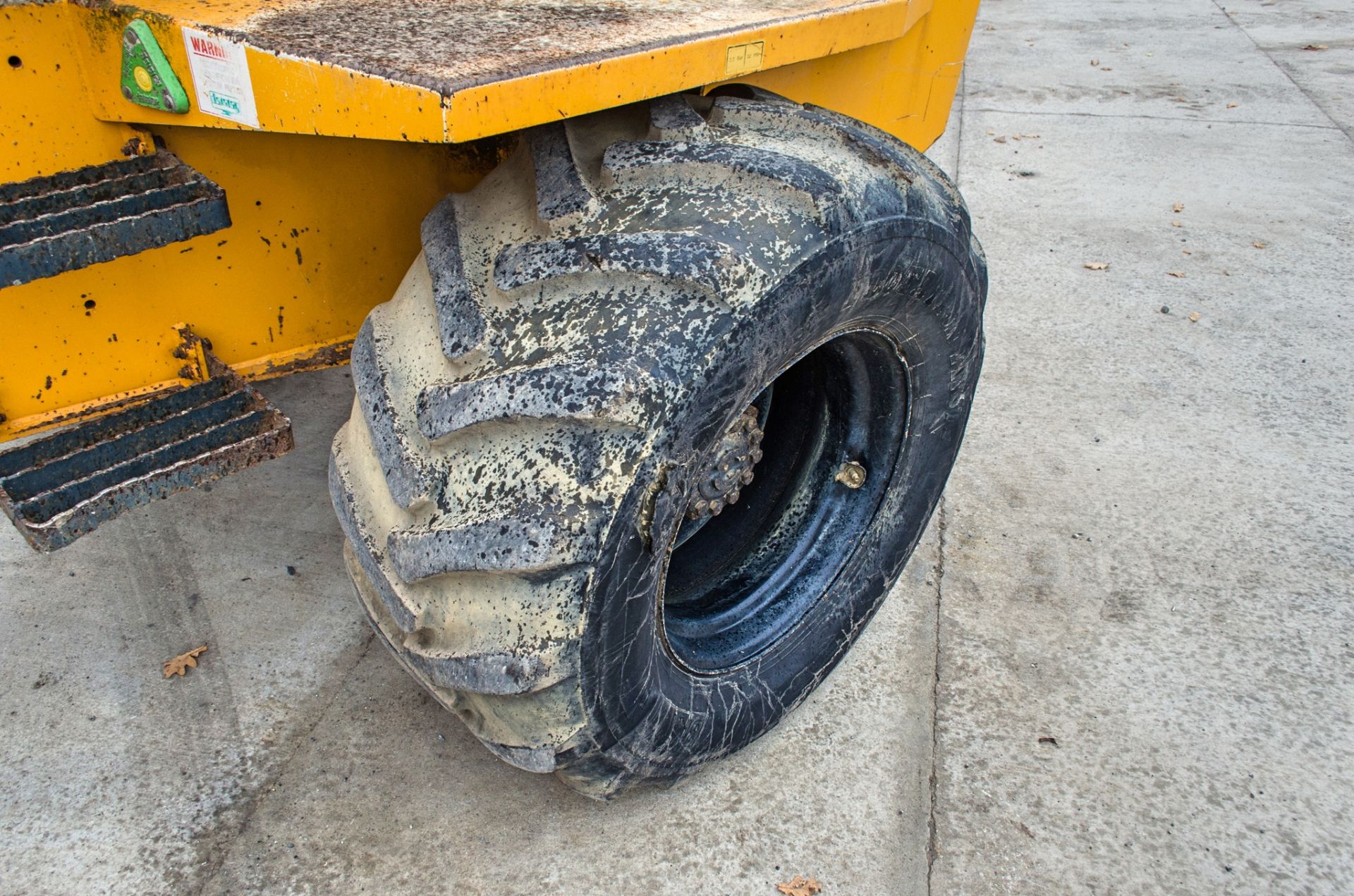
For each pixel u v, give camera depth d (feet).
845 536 7.18
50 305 5.23
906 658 8.01
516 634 4.83
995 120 22.22
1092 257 15.43
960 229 6.17
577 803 6.72
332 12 5.06
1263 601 8.66
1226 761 7.16
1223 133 21.38
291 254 5.98
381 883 6.16
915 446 7.11
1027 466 10.41
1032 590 8.75
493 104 4.14
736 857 6.37
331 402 10.96
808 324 5.27
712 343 4.77
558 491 4.65
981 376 12.09
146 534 9.16
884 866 6.34
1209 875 6.35
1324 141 20.84
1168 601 8.65
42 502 4.83
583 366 4.60
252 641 7.99
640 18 5.39
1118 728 7.41
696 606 6.76
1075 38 29.96
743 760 7.07
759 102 5.95
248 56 4.43
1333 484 10.22
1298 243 15.96
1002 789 6.91
